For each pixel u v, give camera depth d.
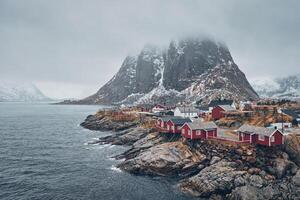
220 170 70.31
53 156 102.44
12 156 102.62
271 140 73.94
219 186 66.75
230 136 89.44
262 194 63.75
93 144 124.44
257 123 107.06
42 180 76.06
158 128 111.50
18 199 63.97
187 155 82.44
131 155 97.25
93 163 92.50
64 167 88.06
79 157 100.62
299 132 86.56
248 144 76.75
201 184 67.81
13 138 142.62
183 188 69.44
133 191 68.38
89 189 69.62
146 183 73.50
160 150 83.88
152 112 184.12
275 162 71.94
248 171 71.06
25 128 182.50
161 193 67.06
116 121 171.62
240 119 114.12
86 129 177.25
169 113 157.25
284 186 66.06
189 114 141.75
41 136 149.25
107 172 82.69
